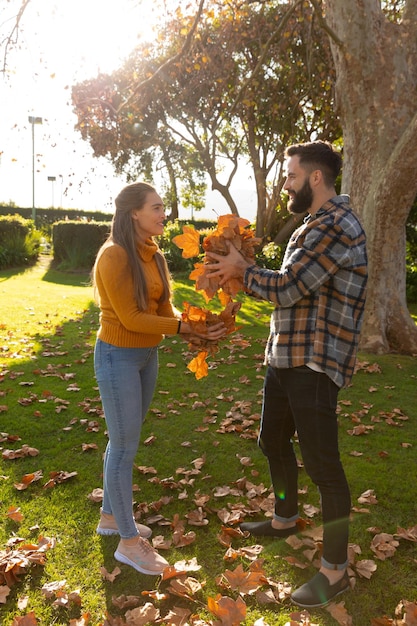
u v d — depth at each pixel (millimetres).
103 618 2172
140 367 2510
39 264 16469
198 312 2521
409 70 6453
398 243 6812
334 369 2209
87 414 4406
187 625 2109
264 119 17391
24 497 3104
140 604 2268
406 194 6406
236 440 4023
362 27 6297
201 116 18766
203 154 20625
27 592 2330
